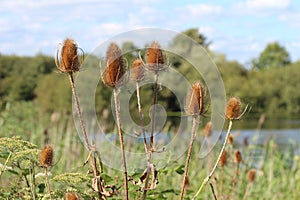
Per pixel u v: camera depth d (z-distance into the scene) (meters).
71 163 4.07
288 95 22.83
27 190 2.14
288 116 22.30
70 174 1.98
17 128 5.48
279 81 23.41
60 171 3.38
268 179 4.62
